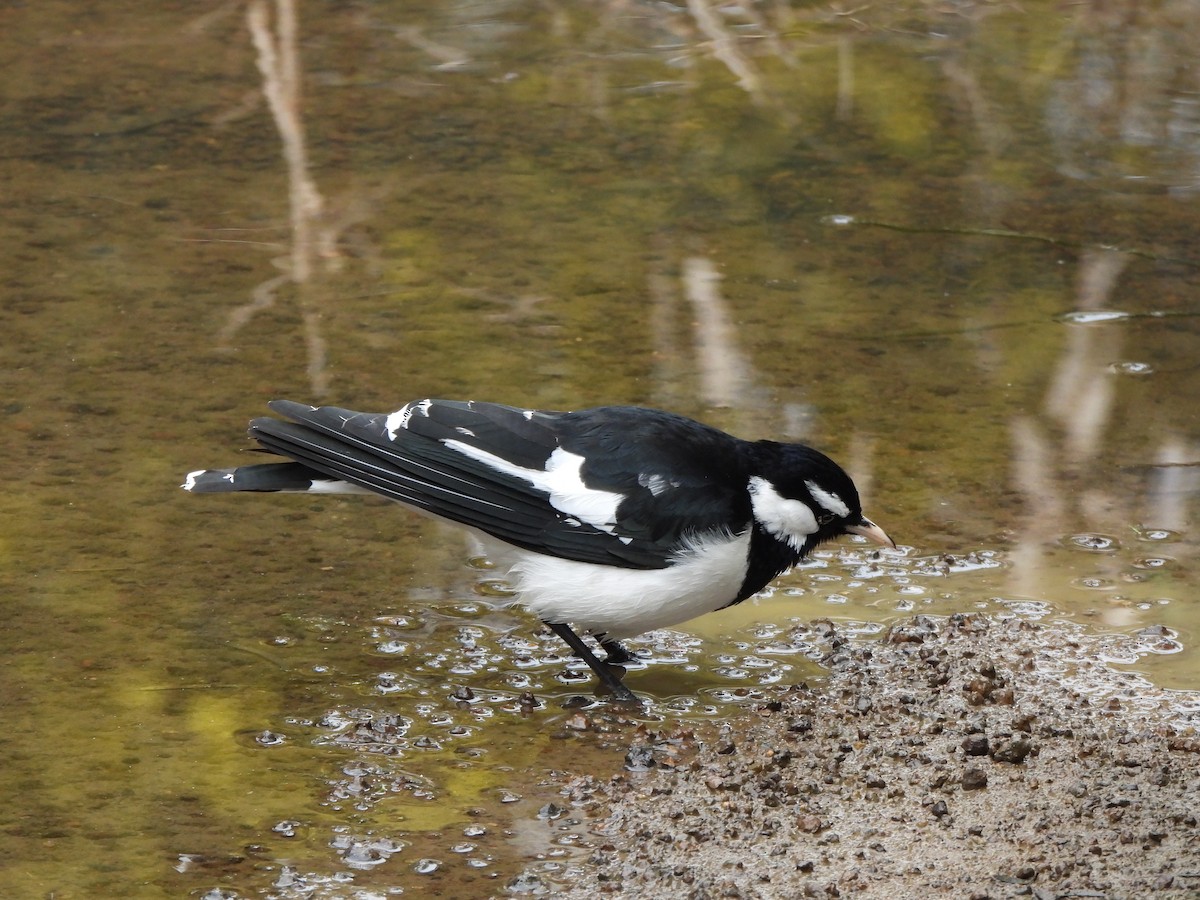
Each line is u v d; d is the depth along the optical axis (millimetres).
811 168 18109
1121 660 9703
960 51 21766
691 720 9188
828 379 13555
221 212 16516
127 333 13945
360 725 9039
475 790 8430
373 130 18703
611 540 9203
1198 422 12906
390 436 9391
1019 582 10656
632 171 17891
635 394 13156
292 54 20906
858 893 7410
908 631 9984
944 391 13398
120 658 9602
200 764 8594
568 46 21594
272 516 11391
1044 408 13125
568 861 7758
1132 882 7418
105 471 11734
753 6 23297
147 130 18344
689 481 9227
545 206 16969
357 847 7844
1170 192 17609
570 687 9602
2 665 9438
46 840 7848
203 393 12961
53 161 17469
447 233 16250
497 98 19750
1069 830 7902
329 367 13461
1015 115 19703
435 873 7652
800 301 15039
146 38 21172
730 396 13195
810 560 10992
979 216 16953
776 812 8164
